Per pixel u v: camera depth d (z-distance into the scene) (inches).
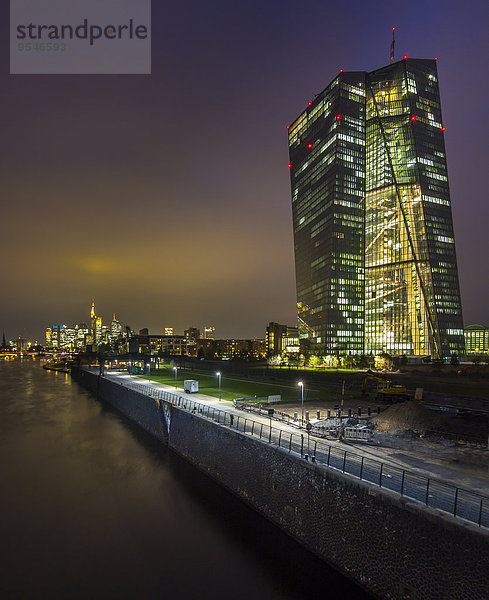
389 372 4936.0
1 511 1449.3
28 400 4468.5
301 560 1069.1
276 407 2177.7
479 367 4190.5
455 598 696.4
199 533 1250.6
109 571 1069.8
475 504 818.8
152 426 2647.6
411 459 1163.9
